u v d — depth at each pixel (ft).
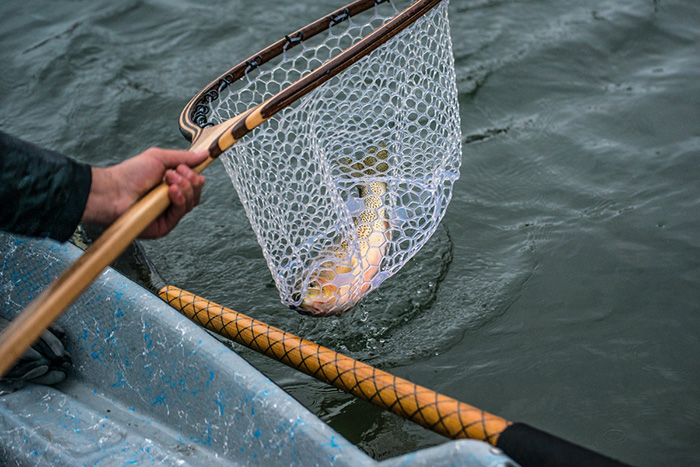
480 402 7.49
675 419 7.06
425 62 7.64
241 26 16.26
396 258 9.39
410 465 4.36
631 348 8.04
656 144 11.95
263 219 7.20
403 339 8.60
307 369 6.36
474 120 13.19
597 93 13.64
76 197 4.42
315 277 7.59
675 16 15.88
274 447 5.40
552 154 12.00
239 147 6.68
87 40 16.05
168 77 14.88
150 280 8.62
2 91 14.64
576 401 7.39
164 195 4.66
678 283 8.94
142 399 6.49
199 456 5.93
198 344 6.05
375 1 7.37
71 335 6.96
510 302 8.99
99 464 5.78
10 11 17.19
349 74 7.70
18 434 6.12
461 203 11.01
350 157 8.49
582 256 9.63
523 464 4.60
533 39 15.39
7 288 7.59
